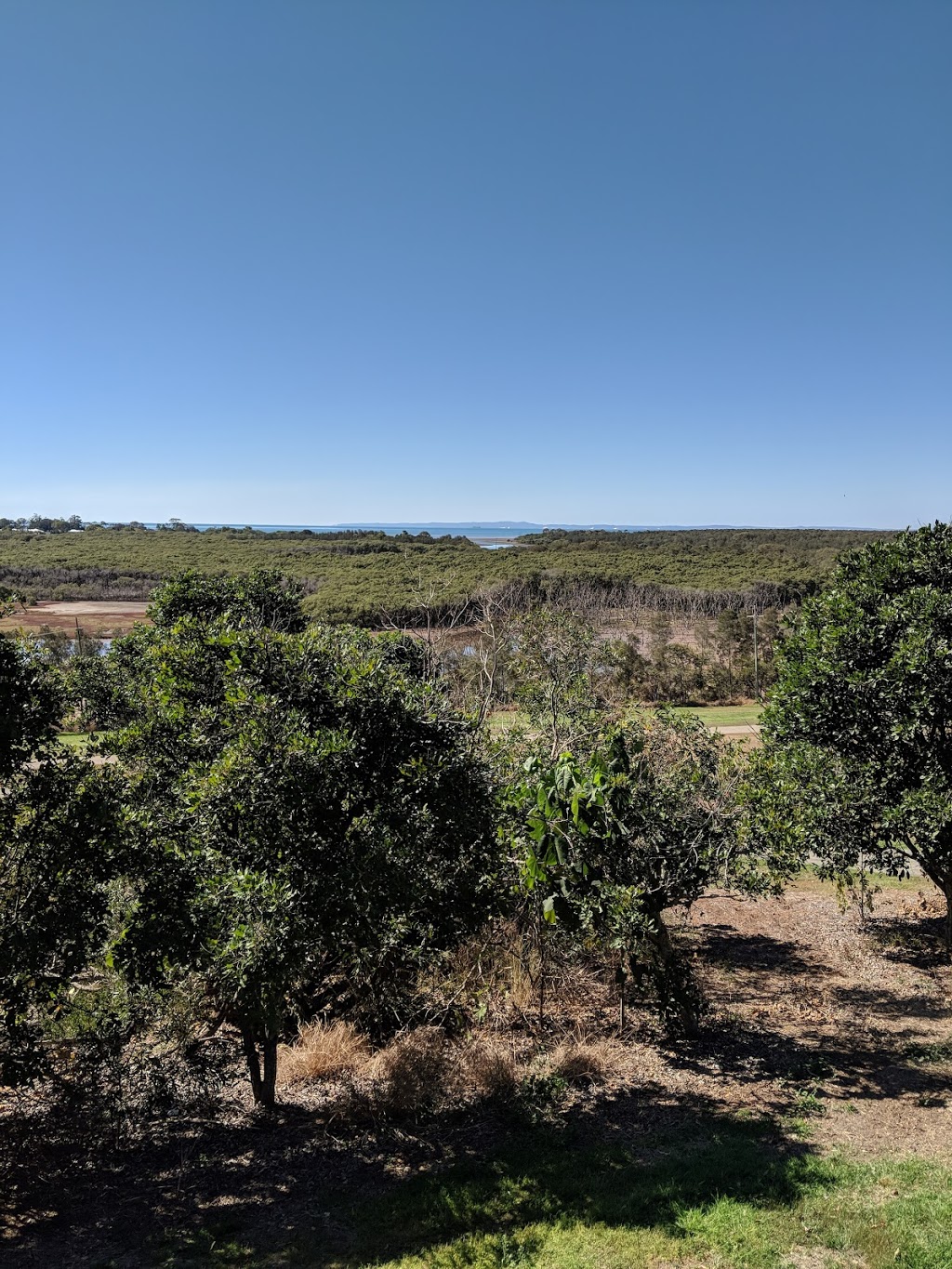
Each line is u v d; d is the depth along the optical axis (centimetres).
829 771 920
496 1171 595
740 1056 795
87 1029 667
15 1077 508
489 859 646
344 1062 762
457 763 611
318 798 540
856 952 1086
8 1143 634
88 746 686
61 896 518
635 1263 480
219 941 530
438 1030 796
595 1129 663
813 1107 684
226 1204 561
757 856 809
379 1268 484
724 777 844
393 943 610
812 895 1334
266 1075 683
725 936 1159
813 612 1029
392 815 555
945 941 1073
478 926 664
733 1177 572
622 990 849
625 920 697
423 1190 572
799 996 947
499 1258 494
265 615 1299
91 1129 652
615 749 714
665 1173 582
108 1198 569
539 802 630
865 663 950
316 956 591
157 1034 689
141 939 529
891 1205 529
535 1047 809
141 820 584
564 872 675
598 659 1238
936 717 899
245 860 535
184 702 669
